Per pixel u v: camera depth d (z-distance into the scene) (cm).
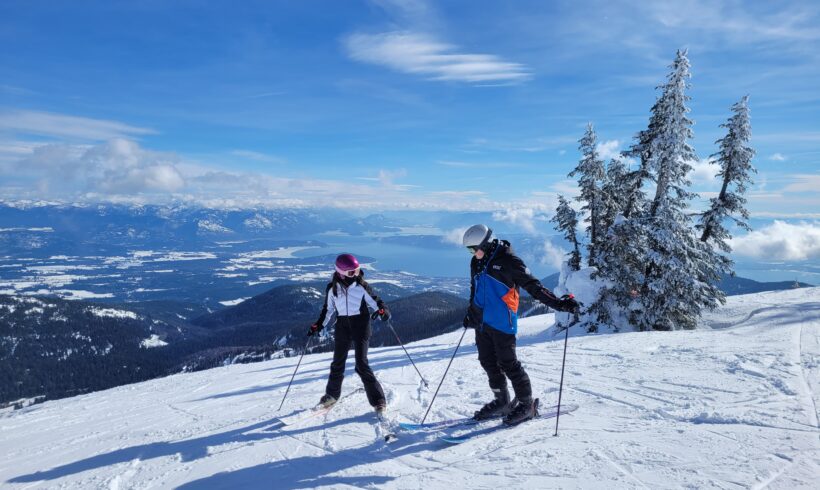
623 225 1814
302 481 307
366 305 460
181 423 500
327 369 821
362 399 506
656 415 368
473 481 279
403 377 612
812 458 267
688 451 290
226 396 637
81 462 398
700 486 244
